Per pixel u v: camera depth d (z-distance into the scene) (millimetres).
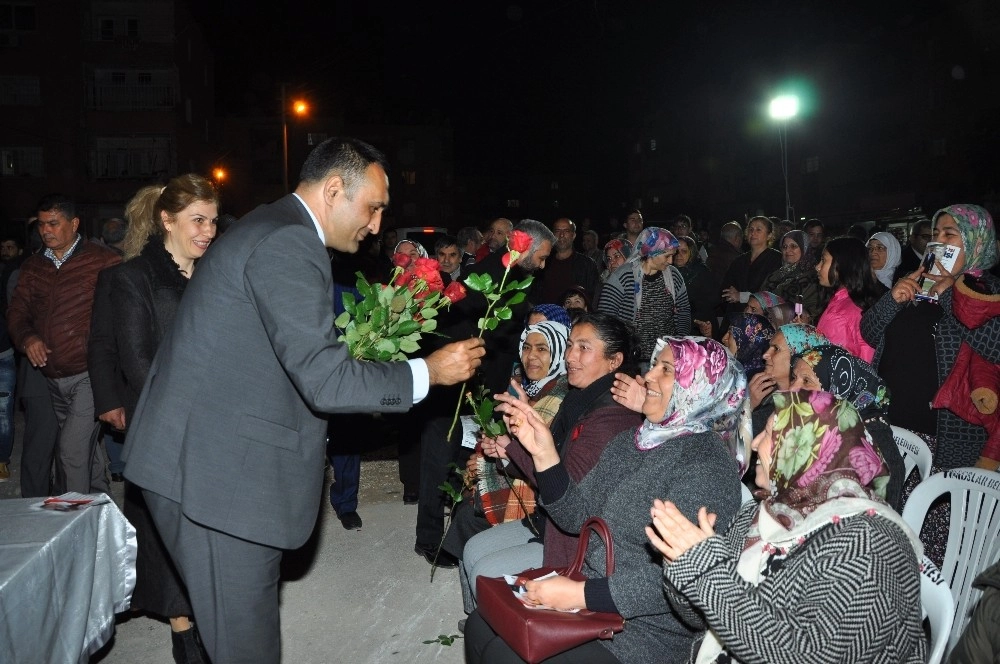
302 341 2492
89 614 3166
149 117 33250
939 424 3885
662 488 2646
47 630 2725
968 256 3963
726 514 2594
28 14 31062
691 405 2678
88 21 32812
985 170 26594
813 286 6648
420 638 4066
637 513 2654
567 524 2941
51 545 2760
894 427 3881
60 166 31562
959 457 3830
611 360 3580
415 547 5094
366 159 2760
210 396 2578
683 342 2711
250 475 2586
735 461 2721
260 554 2676
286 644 4004
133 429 2742
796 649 1912
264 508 2602
